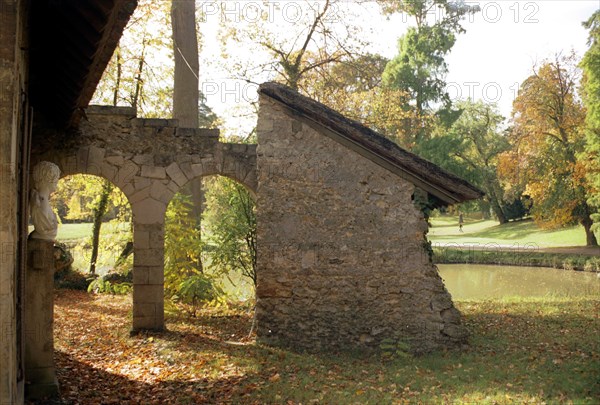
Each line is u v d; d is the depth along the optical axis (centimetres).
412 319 1011
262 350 966
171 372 836
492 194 4925
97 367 872
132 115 1167
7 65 446
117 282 1761
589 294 1805
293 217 1035
